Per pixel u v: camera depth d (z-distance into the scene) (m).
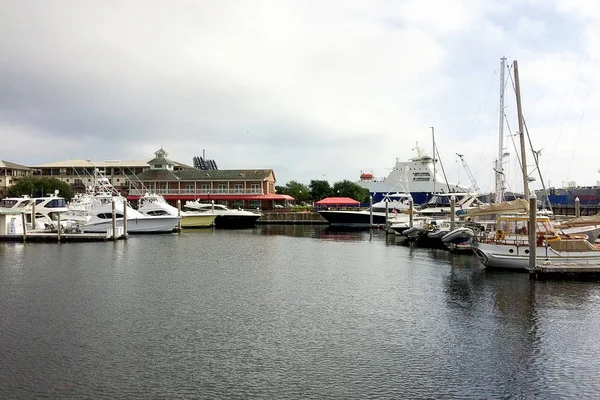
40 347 16.55
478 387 13.61
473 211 38.88
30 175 109.88
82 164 120.00
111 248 44.25
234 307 21.98
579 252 28.47
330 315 20.69
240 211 78.75
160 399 12.78
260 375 14.30
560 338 17.58
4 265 33.62
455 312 21.09
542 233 29.95
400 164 97.81
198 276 29.77
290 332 18.31
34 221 54.75
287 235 62.16
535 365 15.13
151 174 102.69
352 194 103.38
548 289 25.11
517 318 20.09
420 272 31.31
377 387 13.55
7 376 14.15
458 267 33.22
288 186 128.50
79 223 55.78
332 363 15.24
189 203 80.56
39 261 35.59
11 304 22.31
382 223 75.00
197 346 16.72
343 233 65.75
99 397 12.88
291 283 27.64
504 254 30.22
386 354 16.05
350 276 30.00
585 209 80.06
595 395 13.18
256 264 35.06
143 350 16.30
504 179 60.25
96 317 20.19
